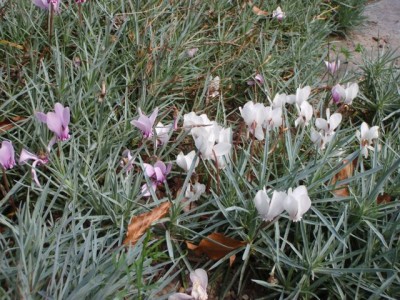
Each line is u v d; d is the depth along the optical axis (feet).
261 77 1.70
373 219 1.24
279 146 1.41
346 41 2.52
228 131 1.24
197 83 1.65
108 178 1.21
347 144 1.55
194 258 1.20
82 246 1.03
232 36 1.93
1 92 1.44
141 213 1.19
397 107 1.82
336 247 1.22
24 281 0.88
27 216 1.03
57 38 1.54
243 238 1.17
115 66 1.63
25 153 1.13
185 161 1.20
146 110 1.49
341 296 1.10
